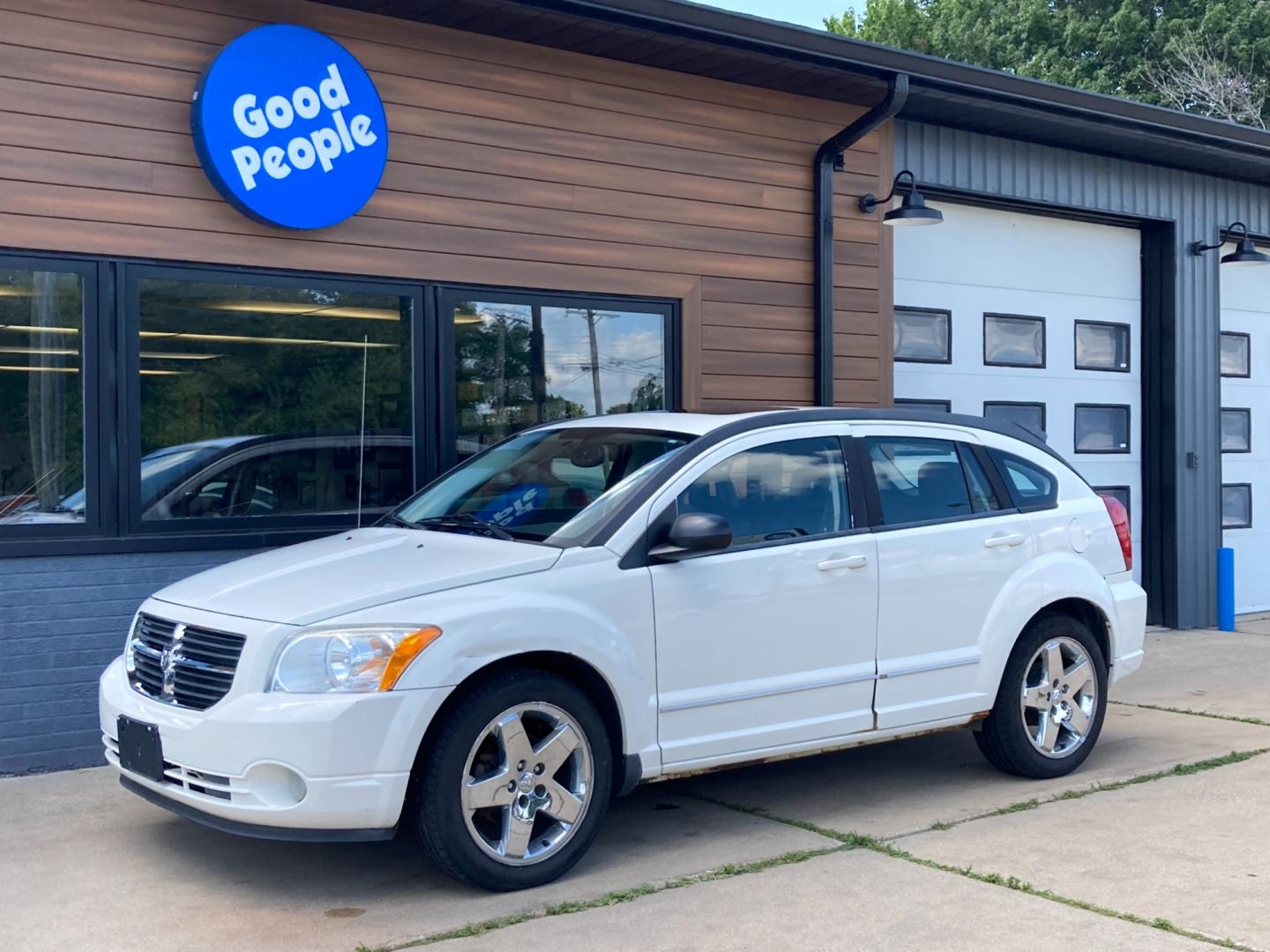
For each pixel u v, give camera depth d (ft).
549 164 26.40
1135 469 38.70
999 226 35.60
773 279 29.78
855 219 31.07
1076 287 37.32
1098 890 15.11
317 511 23.77
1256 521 41.68
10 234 20.70
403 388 24.77
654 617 16.30
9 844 17.22
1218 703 26.86
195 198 22.29
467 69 25.32
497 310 25.96
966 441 20.30
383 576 15.58
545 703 15.33
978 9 104.63
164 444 22.18
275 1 23.13
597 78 27.02
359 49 24.11
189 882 15.72
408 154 24.67
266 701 14.26
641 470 17.43
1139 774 20.59
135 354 21.81
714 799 19.43
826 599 17.80
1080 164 35.96
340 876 15.93
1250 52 88.17
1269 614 41.78
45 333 21.20
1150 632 37.70
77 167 21.25
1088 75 96.53
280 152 22.67
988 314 35.35
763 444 18.15
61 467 21.31
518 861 15.14
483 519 18.01
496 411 25.91
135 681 16.31
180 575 22.09
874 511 18.74
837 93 29.96
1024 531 20.12
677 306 28.37
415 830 14.83
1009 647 19.61
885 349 31.65
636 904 14.80
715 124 28.81
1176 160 37.27
